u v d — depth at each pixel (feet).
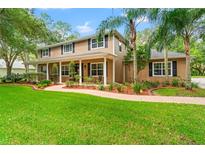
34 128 17.79
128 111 24.40
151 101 32.32
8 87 57.52
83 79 69.51
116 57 67.05
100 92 44.88
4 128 17.67
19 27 65.21
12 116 21.88
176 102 31.42
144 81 59.82
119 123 19.35
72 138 15.60
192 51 129.80
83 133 16.61
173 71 63.46
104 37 66.03
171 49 97.76
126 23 52.70
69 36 118.62
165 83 56.95
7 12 59.67
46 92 44.29
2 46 73.10
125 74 71.46
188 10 43.50
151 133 16.72
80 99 33.37
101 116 21.91
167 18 44.86
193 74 147.23
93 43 69.41
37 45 93.15
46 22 105.19
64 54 78.54
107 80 66.33
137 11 48.75
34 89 52.75
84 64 72.08
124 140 15.30
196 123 19.72
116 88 46.93
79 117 21.50
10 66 91.50
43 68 86.94
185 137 16.01
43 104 28.84
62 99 33.32
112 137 15.81
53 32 110.11
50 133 16.57
